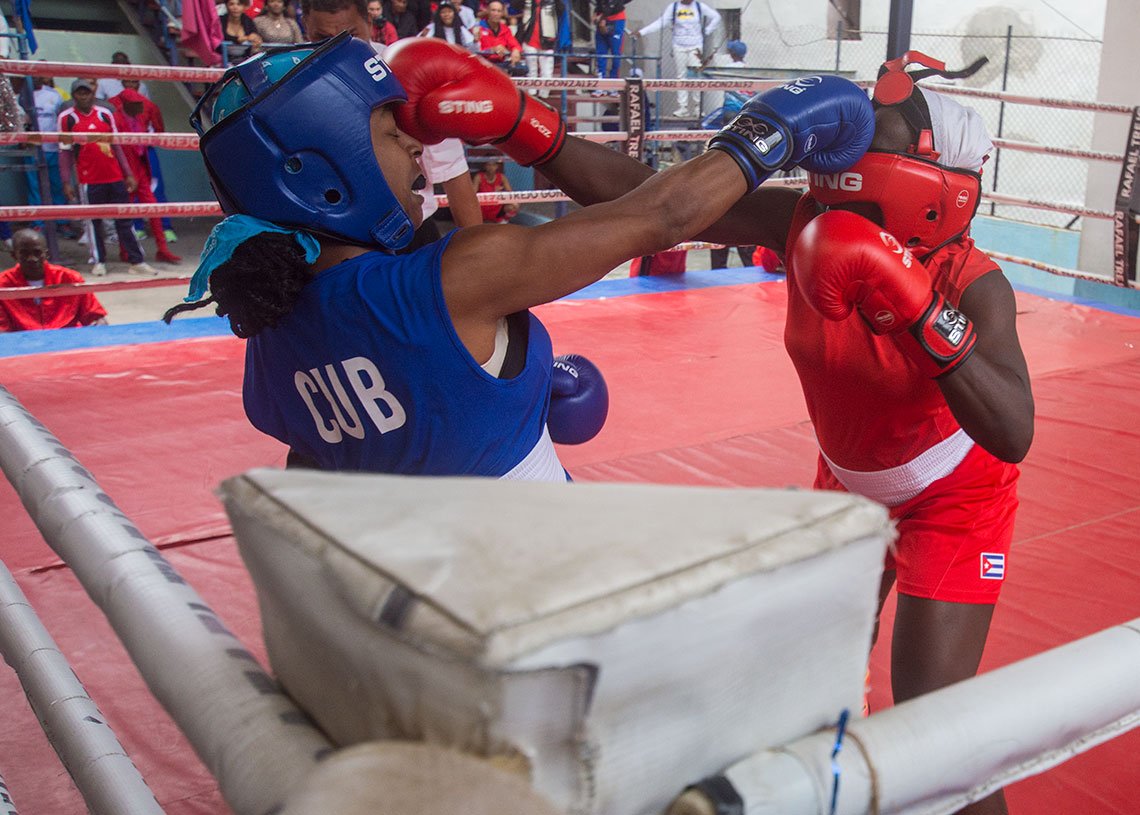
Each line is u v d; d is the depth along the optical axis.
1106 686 0.67
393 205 1.32
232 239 1.24
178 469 3.78
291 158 1.23
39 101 10.12
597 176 1.86
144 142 5.21
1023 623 2.83
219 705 0.61
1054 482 3.81
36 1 12.45
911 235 1.76
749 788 0.54
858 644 0.60
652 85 6.65
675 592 0.49
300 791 0.44
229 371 4.96
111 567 0.83
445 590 0.49
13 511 3.39
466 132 1.60
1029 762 0.64
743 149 1.42
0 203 11.26
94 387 4.69
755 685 0.55
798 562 0.54
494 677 0.44
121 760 1.32
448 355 1.23
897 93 1.69
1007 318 1.73
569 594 0.48
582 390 1.62
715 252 8.41
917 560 1.87
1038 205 7.15
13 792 2.12
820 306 1.61
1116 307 6.73
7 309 6.08
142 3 12.51
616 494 0.63
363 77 1.26
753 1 15.56
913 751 0.58
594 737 0.49
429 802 0.42
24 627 1.58
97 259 10.02
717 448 4.08
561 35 13.37
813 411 2.00
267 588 0.60
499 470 1.33
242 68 1.24
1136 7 7.11
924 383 1.78
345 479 0.65
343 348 1.27
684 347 5.56
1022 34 13.37
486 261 1.21
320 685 0.57
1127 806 2.11
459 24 11.53
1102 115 7.43
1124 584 3.05
